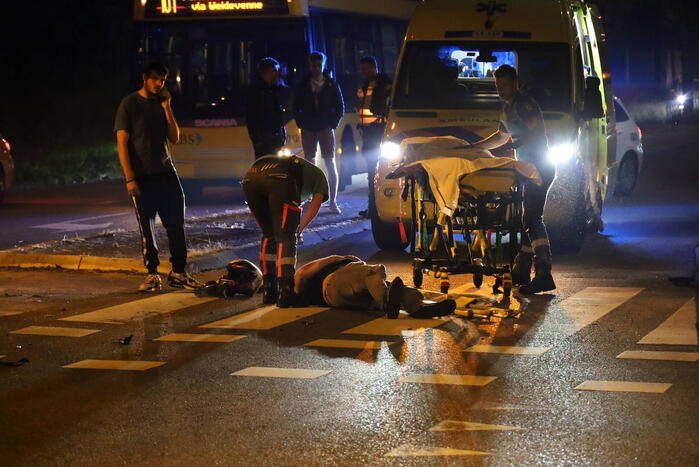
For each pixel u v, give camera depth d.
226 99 18.91
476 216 9.82
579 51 13.20
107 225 16.36
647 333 8.39
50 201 20.42
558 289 10.38
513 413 6.30
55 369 7.61
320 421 6.20
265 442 5.84
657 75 48.22
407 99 13.06
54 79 38.75
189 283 10.97
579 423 6.08
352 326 8.86
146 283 10.85
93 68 39.97
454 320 9.03
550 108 12.61
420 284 10.20
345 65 20.66
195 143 18.94
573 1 13.77
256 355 7.89
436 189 9.45
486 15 13.23
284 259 9.70
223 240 13.52
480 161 9.46
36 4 39.69
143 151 10.75
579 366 7.39
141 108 10.74
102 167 27.38
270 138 13.84
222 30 19.00
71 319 9.42
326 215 16.44
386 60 22.97
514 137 10.13
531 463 5.44
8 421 6.34
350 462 5.50
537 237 10.03
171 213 10.91
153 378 7.29
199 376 7.31
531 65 12.89
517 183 9.54
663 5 46.50
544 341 8.17
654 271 11.38
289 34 18.91
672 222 15.28
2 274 12.06
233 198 20.36
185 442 5.87
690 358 7.57
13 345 8.44
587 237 13.99
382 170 12.79
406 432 5.97
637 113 41.97
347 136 20.64
